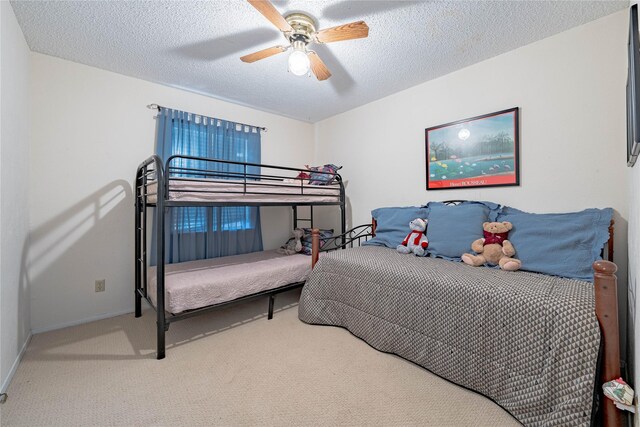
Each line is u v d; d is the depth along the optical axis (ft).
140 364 5.78
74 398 4.74
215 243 10.14
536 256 5.84
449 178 8.63
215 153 10.14
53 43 6.84
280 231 12.39
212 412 4.45
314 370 5.57
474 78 8.05
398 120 10.04
